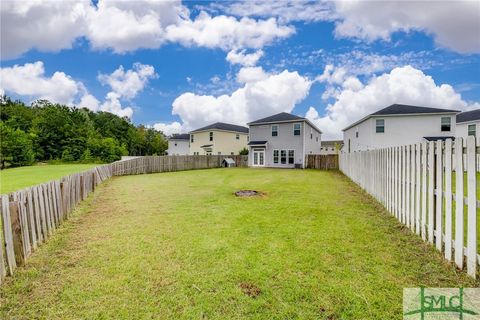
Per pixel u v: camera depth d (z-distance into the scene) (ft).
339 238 14.38
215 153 117.39
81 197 25.82
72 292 9.37
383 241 13.87
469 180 9.85
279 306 8.40
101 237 15.19
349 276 10.16
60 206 18.03
